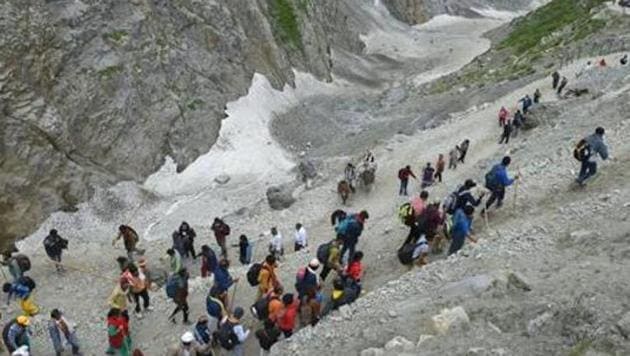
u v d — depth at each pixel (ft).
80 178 108.78
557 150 84.94
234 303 69.36
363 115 171.12
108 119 117.91
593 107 100.83
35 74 106.83
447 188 95.61
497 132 115.24
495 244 57.31
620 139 78.79
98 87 117.50
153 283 79.30
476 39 266.57
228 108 146.20
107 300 80.89
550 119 107.24
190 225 106.63
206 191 120.78
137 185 118.01
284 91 171.53
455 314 43.55
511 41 220.02
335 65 211.82
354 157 120.26
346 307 54.60
